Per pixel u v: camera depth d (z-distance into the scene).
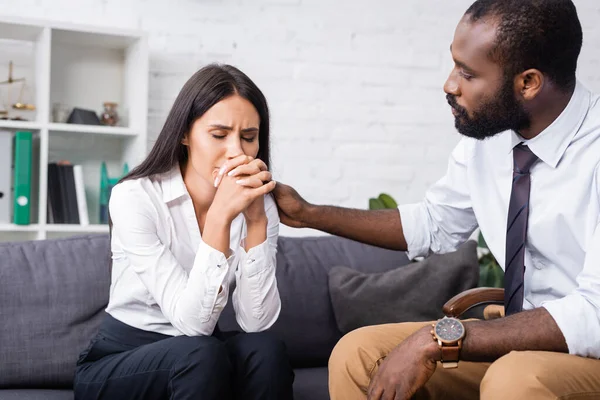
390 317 2.58
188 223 1.92
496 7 1.64
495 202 1.86
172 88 3.48
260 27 3.62
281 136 3.67
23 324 2.25
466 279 2.68
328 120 3.74
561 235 1.70
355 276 2.65
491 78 1.66
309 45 3.70
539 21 1.61
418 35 3.88
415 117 3.88
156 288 1.81
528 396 1.39
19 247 2.39
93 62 3.45
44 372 2.23
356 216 2.03
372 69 3.80
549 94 1.66
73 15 3.35
